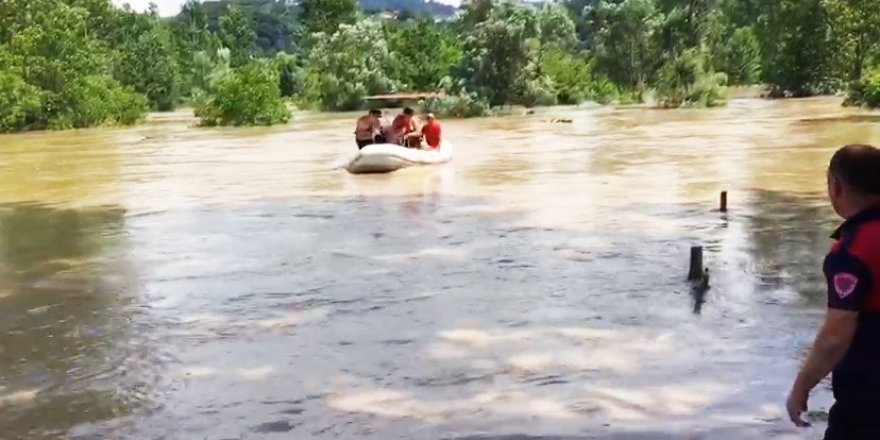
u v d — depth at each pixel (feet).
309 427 18.99
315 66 170.09
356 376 21.94
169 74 211.20
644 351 23.08
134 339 25.61
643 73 176.55
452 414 19.40
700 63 146.41
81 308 29.14
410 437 18.31
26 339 25.90
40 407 20.59
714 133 91.04
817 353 11.41
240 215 47.03
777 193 49.21
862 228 11.19
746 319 25.68
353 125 123.34
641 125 106.42
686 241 36.83
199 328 26.50
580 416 19.04
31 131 134.62
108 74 170.40
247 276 32.89
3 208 53.01
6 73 132.05
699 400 19.70
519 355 23.08
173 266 34.96
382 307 28.12
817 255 33.71
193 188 58.95
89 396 21.21
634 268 32.32
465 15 157.99
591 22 189.98
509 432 18.37
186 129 128.16
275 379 21.94
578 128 104.88
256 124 131.34
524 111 143.84
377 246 37.60
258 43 433.48
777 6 189.67
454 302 28.43
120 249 38.75
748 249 35.04
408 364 22.68
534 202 48.39
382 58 168.35
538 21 149.89
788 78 167.22
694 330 24.76
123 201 54.03
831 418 11.97
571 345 23.76
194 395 21.06
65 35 140.36
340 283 31.40
